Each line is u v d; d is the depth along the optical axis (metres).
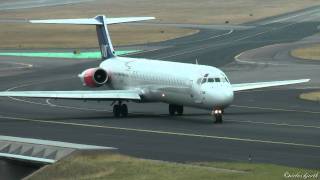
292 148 135.38
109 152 103.44
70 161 99.06
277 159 121.62
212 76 180.62
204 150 133.38
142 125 176.25
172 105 198.12
